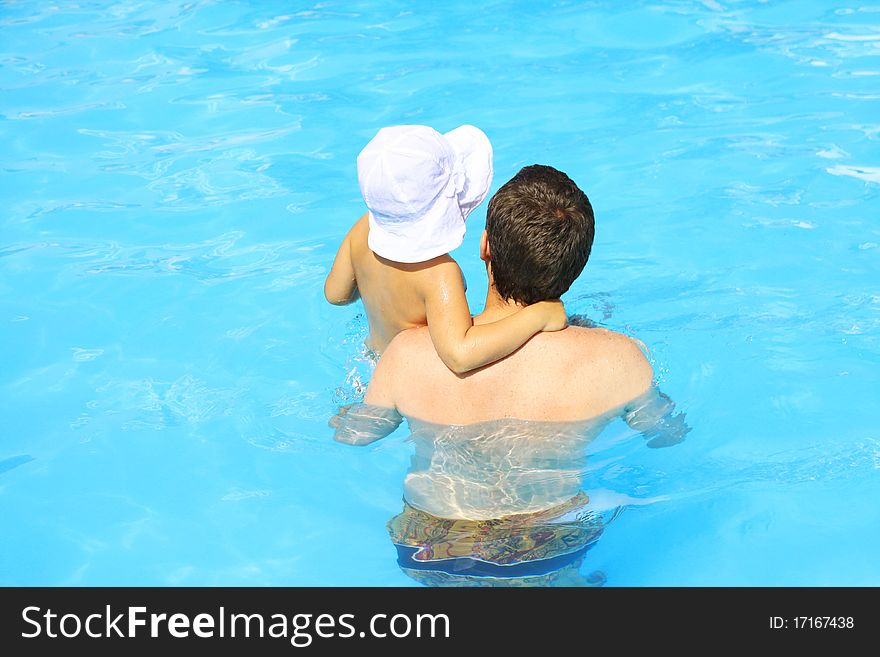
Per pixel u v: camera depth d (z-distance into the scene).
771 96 5.34
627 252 4.15
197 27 6.54
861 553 2.72
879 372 3.37
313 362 3.61
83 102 5.62
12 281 4.13
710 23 6.21
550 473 2.78
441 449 2.79
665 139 5.00
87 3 6.93
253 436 3.27
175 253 4.31
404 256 2.72
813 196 4.45
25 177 4.92
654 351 3.50
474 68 5.83
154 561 2.88
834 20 6.16
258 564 2.85
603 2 6.56
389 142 2.70
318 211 4.59
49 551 2.91
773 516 2.83
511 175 4.75
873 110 5.12
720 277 3.95
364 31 6.40
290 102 5.57
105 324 3.87
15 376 3.60
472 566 2.64
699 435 3.10
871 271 3.93
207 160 5.04
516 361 2.69
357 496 3.02
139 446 3.26
